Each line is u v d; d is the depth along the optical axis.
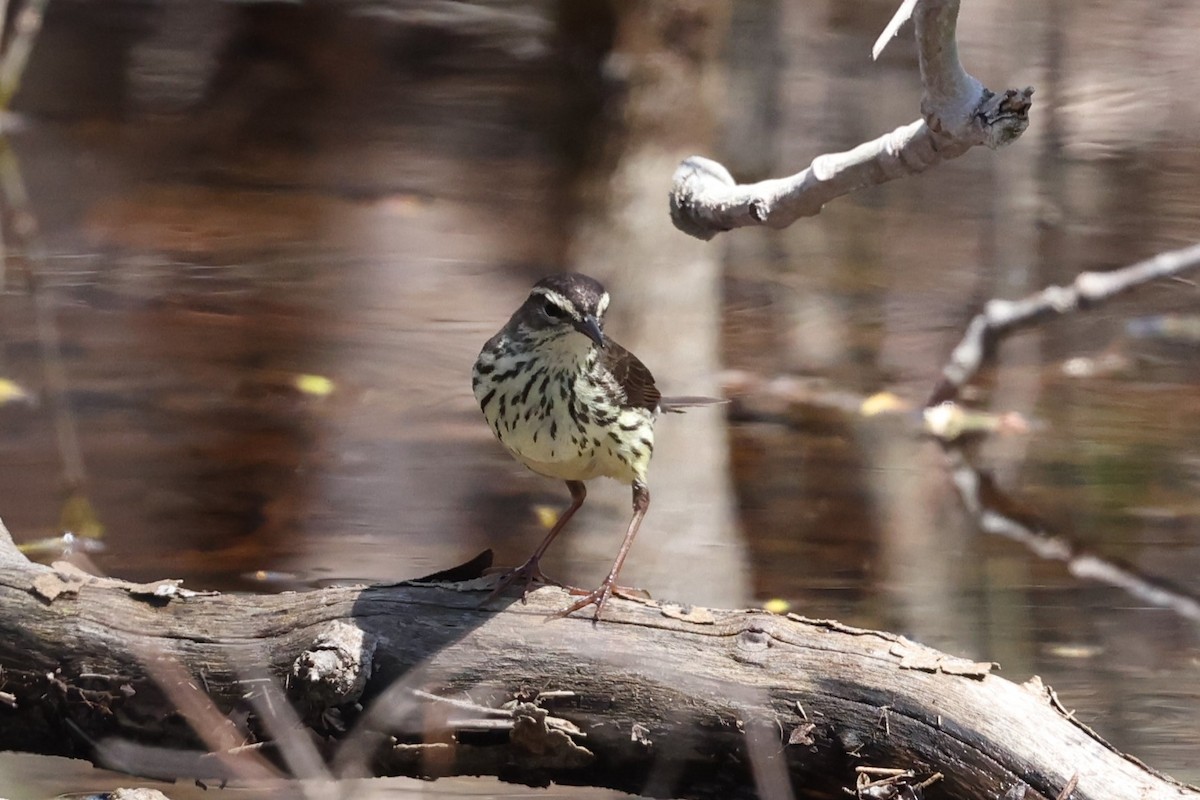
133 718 6.86
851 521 11.42
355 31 28.84
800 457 12.81
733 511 11.45
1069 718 6.17
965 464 12.70
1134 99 24.61
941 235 20.50
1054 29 25.08
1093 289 13.29
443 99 26.77
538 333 7.67
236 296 17.28
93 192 21.39
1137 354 15.98
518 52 28.44
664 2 13.16
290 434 13.05
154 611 6.96
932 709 6.21
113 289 17.28
